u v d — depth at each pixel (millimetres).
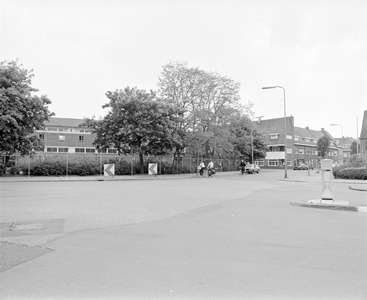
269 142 72500
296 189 17203
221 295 3613
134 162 33500
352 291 3742
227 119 37969
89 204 10453
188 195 13469
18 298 3541
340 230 6902
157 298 3531
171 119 32719
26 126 26141
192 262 4719
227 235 6406
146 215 8602
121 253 5164
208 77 36312
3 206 9922
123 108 30312
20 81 25969
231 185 19797
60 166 28266
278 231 6777
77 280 4031
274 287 3838
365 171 27250
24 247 5512
